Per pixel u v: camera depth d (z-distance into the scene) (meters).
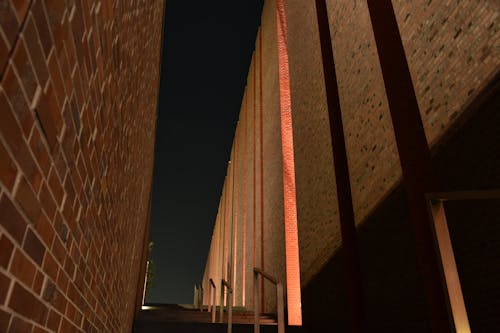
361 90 5.91
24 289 0.79
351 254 5.86
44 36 0.74
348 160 6.18
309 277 7.50
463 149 3.60
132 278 5.00
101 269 1.88
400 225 4.56
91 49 1.11
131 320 5.67
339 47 6.93
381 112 5.22
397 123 4.75
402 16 4.87
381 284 4.94
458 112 3.71
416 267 4.21
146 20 2.60
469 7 3.66
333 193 6.73
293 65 10.13
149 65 3.24
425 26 4.38
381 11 5.33
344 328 5.90
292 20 10.64
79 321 1.46
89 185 1.31
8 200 0.66
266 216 11.84
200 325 6.24
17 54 0.63
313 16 8.63
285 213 9.84
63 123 0.92
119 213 2.32
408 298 4.34
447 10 4.00
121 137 1.94
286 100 11.27
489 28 3.39
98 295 1.90
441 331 3.75
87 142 1.20
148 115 3.91
